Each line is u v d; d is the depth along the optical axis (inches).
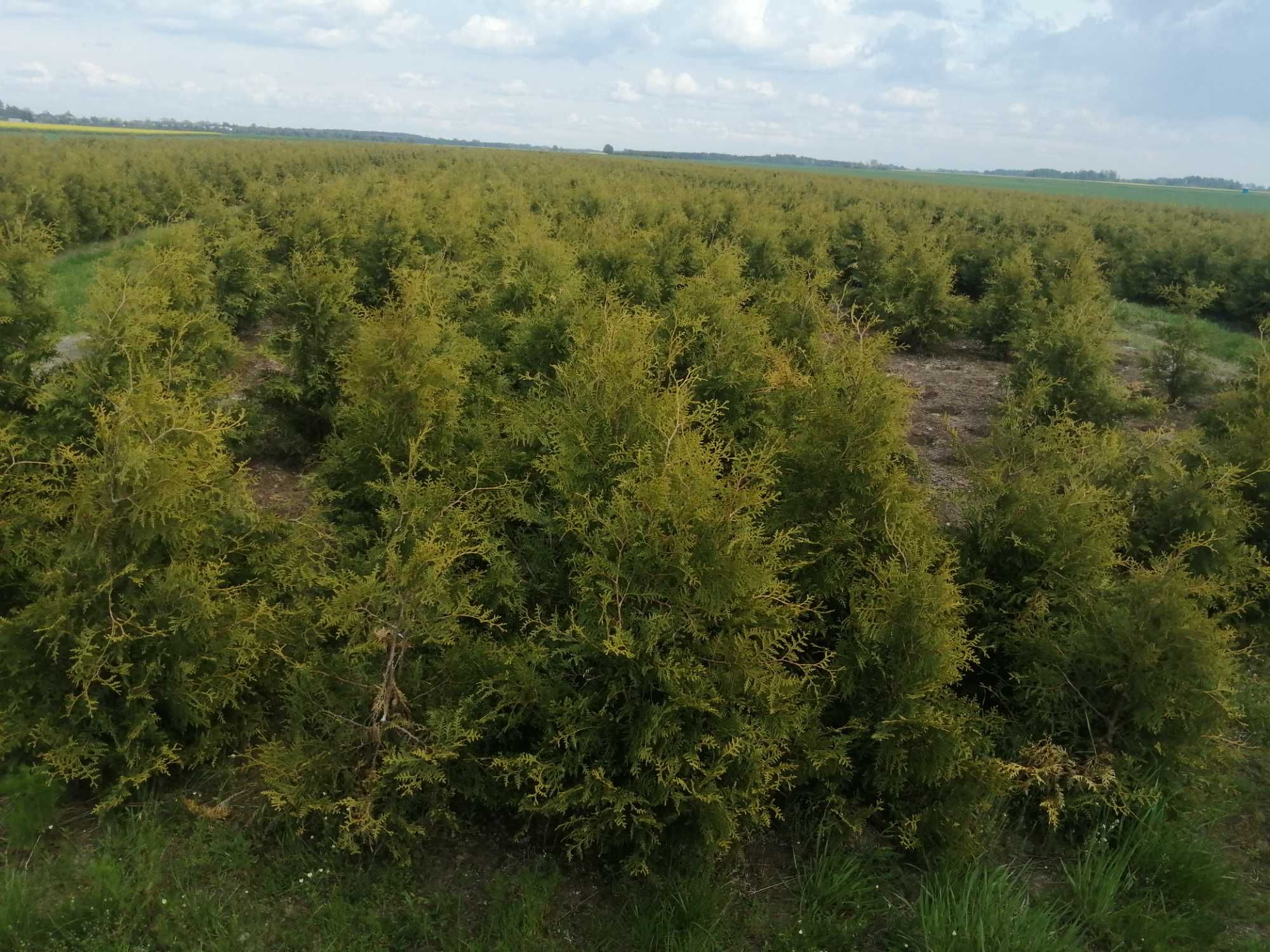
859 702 176.9
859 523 201.3
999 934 145.6
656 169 1939.0
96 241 891.4
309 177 1055.6
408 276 295.3
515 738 163.2
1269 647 262.1
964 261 818.8
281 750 158.4
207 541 185.5
